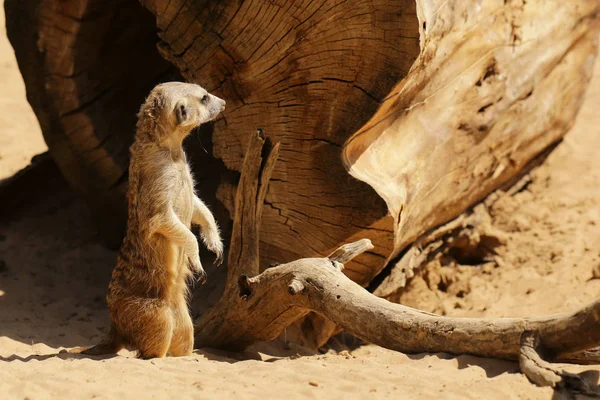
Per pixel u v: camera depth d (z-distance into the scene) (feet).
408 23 29.19
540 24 42.22
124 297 30.07
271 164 31.78
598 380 25.22
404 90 32.76
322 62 31.50
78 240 46.73
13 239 46.21
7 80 73.56
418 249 40.42
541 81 43.50
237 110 34.83
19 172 48.52
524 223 44.88
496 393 23.84
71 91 41.70
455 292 41.47
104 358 29.76
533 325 25.54
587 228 44.55
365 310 28.45
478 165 40.16
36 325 36.60
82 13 39.42
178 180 30.09
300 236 33.99
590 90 67.21
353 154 32.45
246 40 32.91
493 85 39.19
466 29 35.63
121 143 43.45
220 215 43.73
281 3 31.42
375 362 27.35
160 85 30.66
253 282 31.53
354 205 31.91
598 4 46.62
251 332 32.65
